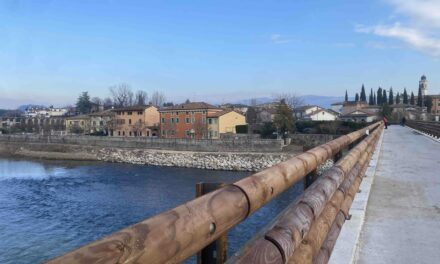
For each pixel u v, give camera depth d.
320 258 3.21
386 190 7.38
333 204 4.12
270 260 1.96
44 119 129.25
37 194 33.97
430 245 4.34
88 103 139.00
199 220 1.51
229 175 47.16
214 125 74.25
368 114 97.12
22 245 19.34
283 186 2.71
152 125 87.88
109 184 39.38
